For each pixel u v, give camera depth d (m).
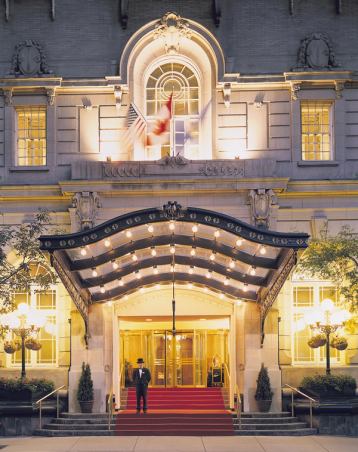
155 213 30.34
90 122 39.88
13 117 40.03
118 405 37.81
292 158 39.47
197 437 32.59
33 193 39.00
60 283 39.28
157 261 35.25
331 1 40.22
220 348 40.97
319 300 39.41
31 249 35.00
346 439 31.97
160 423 34.34
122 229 30.27
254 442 31.20
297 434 33.25
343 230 38.00
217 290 36.84
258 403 36.25
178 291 39.19
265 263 32.84
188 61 40.41
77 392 36.31
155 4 40.31
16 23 40.38
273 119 39.72
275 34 40.06
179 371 41.03
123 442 31.25
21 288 34.81
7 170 39.72
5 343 37.31
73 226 38.19
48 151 39.69
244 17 40.16
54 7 40.25
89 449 29.66
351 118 39.78
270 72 39.81
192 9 40.25
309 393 35.22
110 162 38.47
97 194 38.28
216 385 40.91
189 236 33.31
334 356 39.41
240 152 39.59
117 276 34.91
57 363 39.16
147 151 40.06
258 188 38.03
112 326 38.03
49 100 39.81
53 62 40.09
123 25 40.12
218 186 38.12
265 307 35.78
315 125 40.09
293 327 39.31
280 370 36.88
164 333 40.88
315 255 36.66
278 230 38.97
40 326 36.19
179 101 40.34
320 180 38.84
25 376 36.31
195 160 38.44
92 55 40.09
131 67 39.94
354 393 34.78
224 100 39.78
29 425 33.91
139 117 38.41
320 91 39.75
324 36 39.94
